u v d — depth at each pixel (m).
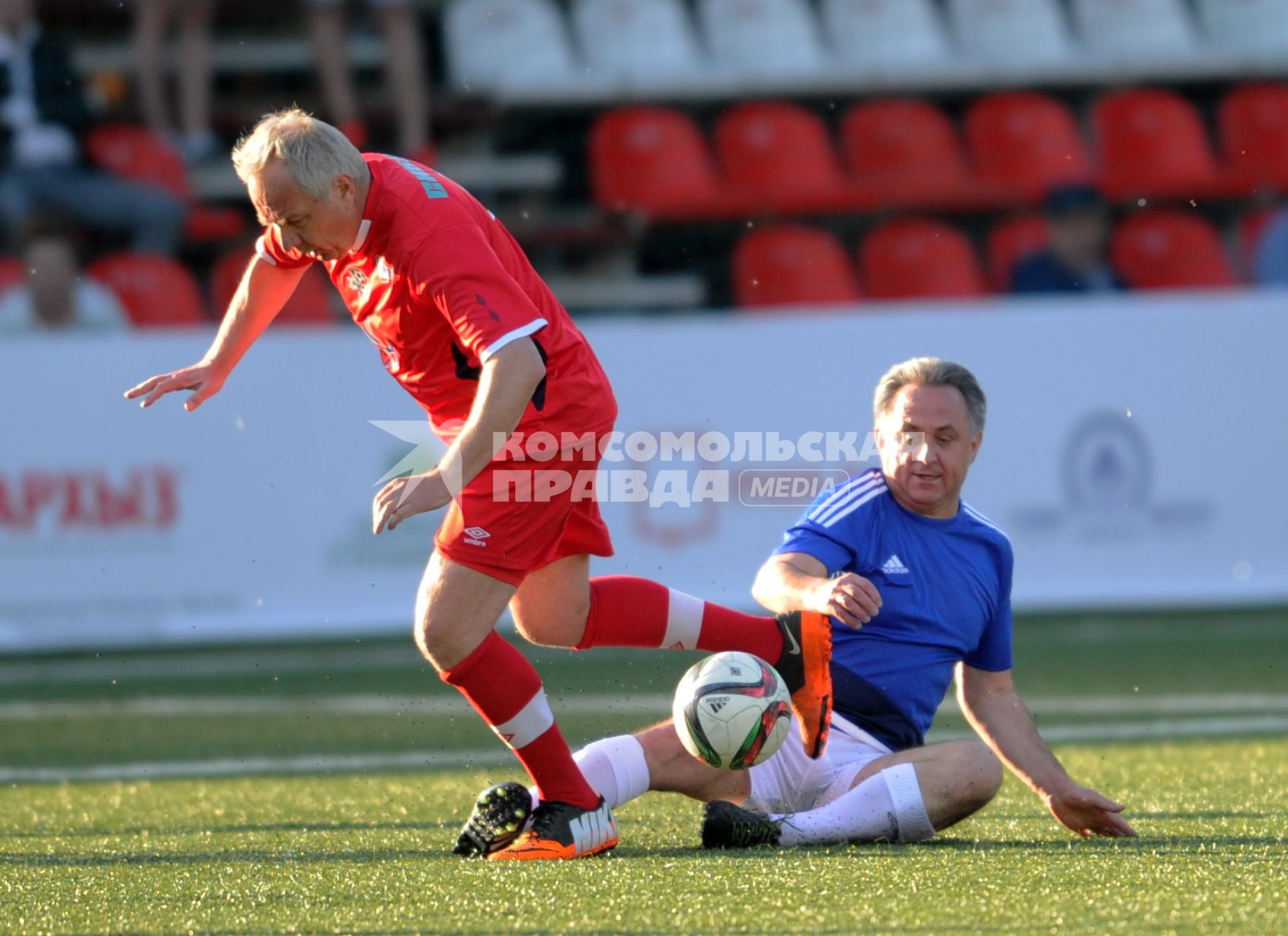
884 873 10.02
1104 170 43.62
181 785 16.89
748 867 10.34
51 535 28.92
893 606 12.08
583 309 41.03
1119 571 31.75
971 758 11.37
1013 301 36.50
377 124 41.72
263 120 11.39
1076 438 31.84
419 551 30.39
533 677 11.45
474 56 46.19
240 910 9.44
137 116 40.41
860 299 39.78
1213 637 30.31
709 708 11.29
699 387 31.17
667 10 47.78
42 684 26.80
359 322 12.27
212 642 30.66
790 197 42.03
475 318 11.00
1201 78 46.22
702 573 30.80
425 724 21.86
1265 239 39.81
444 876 10.37
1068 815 11.70
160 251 37.66
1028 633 31.39
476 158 43.78
